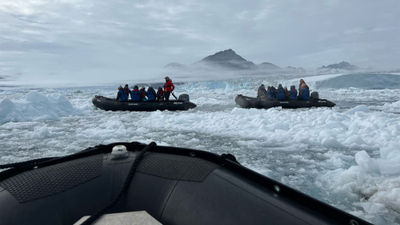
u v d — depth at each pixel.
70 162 1.39
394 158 3.53
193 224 0.97
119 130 6.49
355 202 2.52
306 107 11.73
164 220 1.03
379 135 5.29
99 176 1.25
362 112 8.24
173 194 1.12
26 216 0.98
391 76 36.38
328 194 2.71
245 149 4.68
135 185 1.19
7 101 9.16
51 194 1.10
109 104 11.63
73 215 1.03
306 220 0.90
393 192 2.51
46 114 9.75
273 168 3.60
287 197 1.06
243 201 1.03
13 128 7.53
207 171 1.28
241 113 9.29
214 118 8.23
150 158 1.43
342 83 36.50
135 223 0.88
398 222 2.16
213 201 1.05
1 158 4.25
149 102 11.67
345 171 3.16
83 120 9.09
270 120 7.69
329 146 4.82
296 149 4.62
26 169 1.33
